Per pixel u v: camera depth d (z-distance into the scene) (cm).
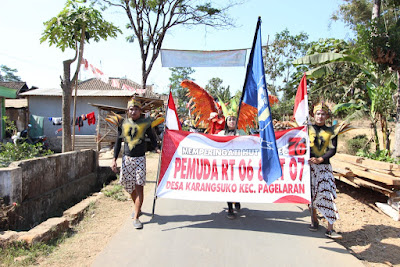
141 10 1755
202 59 489
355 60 990
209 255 347
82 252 360
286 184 432
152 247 365
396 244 421
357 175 631
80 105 1833
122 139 464
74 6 777
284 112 2211
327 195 400
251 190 439
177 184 452
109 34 817
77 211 487
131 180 442
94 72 911
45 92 1850
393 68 789
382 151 846
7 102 2152
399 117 820
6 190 446
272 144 389
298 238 400
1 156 629
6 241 349
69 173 668
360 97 1236
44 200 549
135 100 447
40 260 336
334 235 389
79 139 1582
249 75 451
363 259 378
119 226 452
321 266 329
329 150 406
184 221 457
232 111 506
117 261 331
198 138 458
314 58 1020
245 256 347
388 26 822
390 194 541
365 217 532
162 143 461
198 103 635
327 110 419
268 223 455
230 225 443
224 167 449
